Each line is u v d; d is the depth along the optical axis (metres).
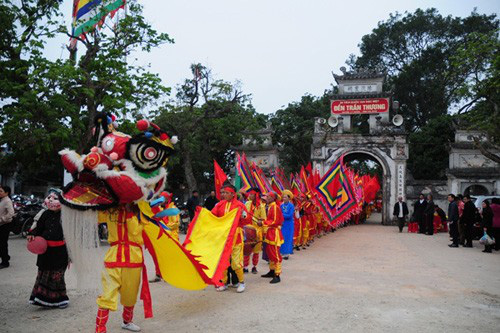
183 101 29.22
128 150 5.17
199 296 7.40
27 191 38.09
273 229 8.80
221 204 8.17
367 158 31.44
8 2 15.09
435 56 45.53
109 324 5.70
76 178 5.06
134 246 5.33
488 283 8.88
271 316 6.16
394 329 5.64
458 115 28.38
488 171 28.59
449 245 16.12
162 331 5.45
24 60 15.34
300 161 43.28
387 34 49.81
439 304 7.04
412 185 31.16
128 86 15.88
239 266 7.74
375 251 14.29
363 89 31.47
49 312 6.23
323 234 20.95
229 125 30.94
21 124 14.20
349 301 7.13
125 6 16.98
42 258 6.38
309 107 43.44
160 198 5.75
